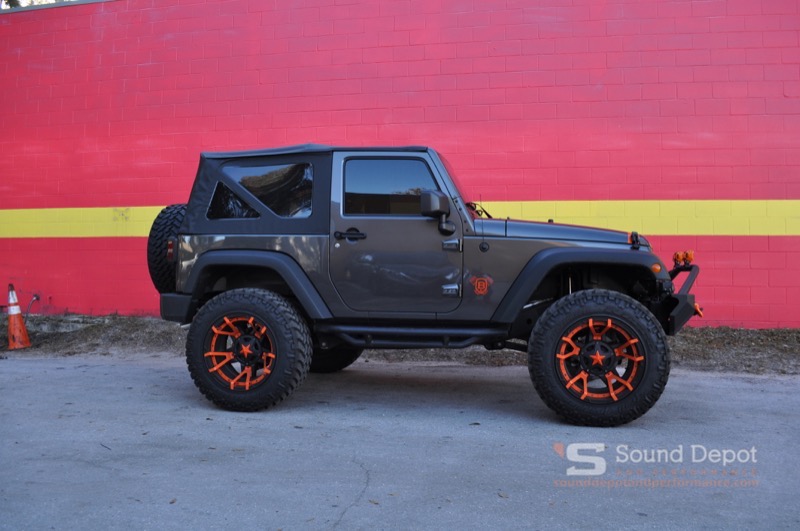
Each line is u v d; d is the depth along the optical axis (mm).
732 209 7559
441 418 4672
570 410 4379
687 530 2756
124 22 9094
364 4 8391
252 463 3619
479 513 2932
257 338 4797
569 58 7902
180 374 6422
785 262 7453
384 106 8297
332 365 6344
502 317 4621
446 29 8180
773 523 2836
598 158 7809
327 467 3557
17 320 8078
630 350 4371
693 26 7695
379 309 4793
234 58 8742
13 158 9383
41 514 2900
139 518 2857
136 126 9000
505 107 8016
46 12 9359
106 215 9031
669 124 7699
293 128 8539
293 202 4977
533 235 4668
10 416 4676
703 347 6992
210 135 8773
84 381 6043
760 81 7582
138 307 8875
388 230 4770
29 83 9375
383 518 2867
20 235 9312
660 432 4289
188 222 5160
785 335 7184
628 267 4758
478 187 8023
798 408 4961
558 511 2959
